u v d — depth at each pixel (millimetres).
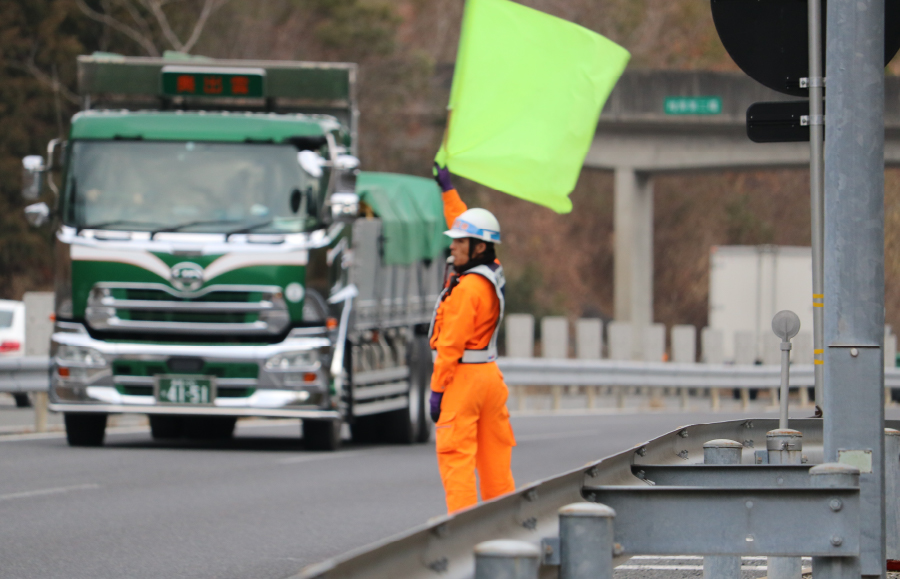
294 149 51094
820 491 15391
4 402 83625
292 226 50656
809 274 135500
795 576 22844
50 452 49719
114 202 50875
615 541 15672
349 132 57562
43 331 69750
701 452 23359
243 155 51031
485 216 25953
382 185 61250
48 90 130750
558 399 98500
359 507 37031
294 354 50375
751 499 15484
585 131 25422
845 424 19109
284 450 53844
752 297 135375
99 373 50375
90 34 136375
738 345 122938
